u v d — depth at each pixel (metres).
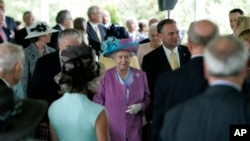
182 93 3.05
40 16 9.91
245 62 2.41
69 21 7.55
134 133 4.17
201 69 3.02
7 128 2.21
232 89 2.38
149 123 4.50
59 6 9.93
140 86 4.23
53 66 4.28
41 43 5.21
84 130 3.01
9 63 3.27
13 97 2.22
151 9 9.39
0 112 2.18
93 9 8.00
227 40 2.39
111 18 9.46
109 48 4.18
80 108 3.02
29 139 2.31
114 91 4.16
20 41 8.03
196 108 2.42
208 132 2.38
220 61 2.34
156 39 5.80
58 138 3.12
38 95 4.30
